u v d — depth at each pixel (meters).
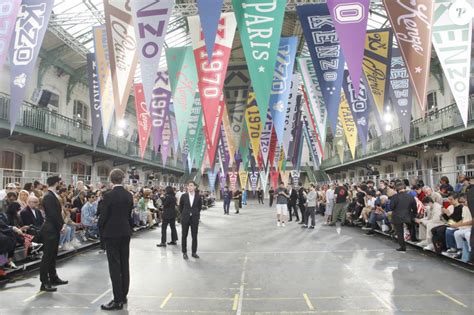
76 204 10.80
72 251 9.05
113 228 4.95
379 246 9.98
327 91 8.18
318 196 22.83
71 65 20.08
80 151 20.77
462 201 7.79
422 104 6.56
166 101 11.19
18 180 11.66
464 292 5.50
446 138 16.31
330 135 38.94
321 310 4.79
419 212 9.72
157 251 9.49
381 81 9.41
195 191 8.77
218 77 8.00
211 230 14.29
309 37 8.25
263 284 6.11
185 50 10.59
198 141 18.34
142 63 6.82
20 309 4.88
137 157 27.03
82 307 4.96
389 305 4.96
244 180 35.94
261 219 19.23
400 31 6.79
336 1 6.37
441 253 8.07
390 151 21.95
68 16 15.66
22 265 7.00
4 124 13.60
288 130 12.73
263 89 6.62
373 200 13.48
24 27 7.45
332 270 7.12
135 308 4.93
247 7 6.87
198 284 6.14
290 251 9.34
